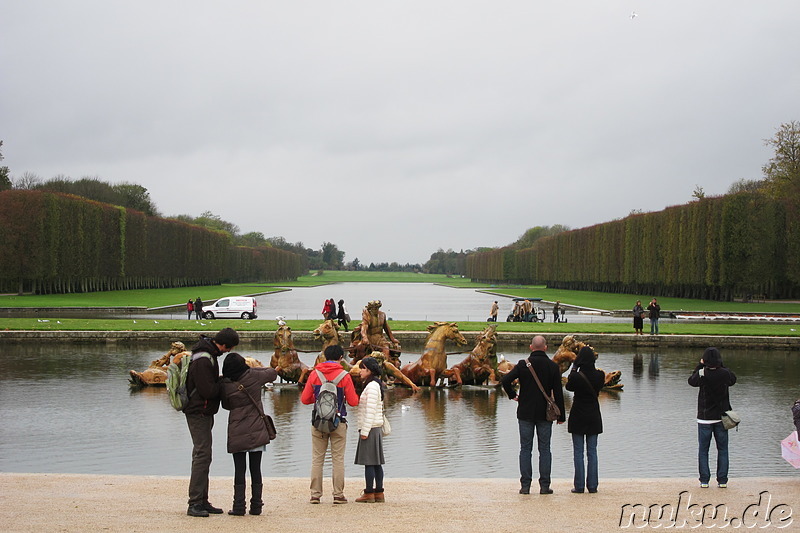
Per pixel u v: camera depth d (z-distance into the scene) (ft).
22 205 259.39
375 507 37.81
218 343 35.96
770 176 309.83
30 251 262.06
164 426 66.08
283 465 53.93
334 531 32.94
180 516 35.24
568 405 80.94
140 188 552.82
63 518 34.42
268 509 37.35
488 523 34.63
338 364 39.04
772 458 57.21
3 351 121.60
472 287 582.76
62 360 110.22
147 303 244.22
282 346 91.76
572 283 479.41
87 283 317.22
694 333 140.77
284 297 363.56
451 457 56.85
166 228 400.67
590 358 41.81
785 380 96.12
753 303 269.23
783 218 271.08
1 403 76.43
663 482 44.47
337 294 414.82
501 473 52.34
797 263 265.54
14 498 38.37
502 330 141.69
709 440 42.96
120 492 40.09
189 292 355.36
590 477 41.52
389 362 91.40
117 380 91.45
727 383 42.57
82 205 292.20
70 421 68.03
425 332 136.46
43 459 55.06
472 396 86.43
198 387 34.86
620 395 85.76
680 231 293.23
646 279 328.08
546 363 41.34
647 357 121.70
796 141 304.30
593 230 404.36
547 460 41.24
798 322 185.37
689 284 294.25
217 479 45.60
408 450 59.11
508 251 646.74
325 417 37.52
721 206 274.36
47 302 229.04
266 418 36.37
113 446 59.00
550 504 38.60
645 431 66.69
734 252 268.41
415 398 84.99
